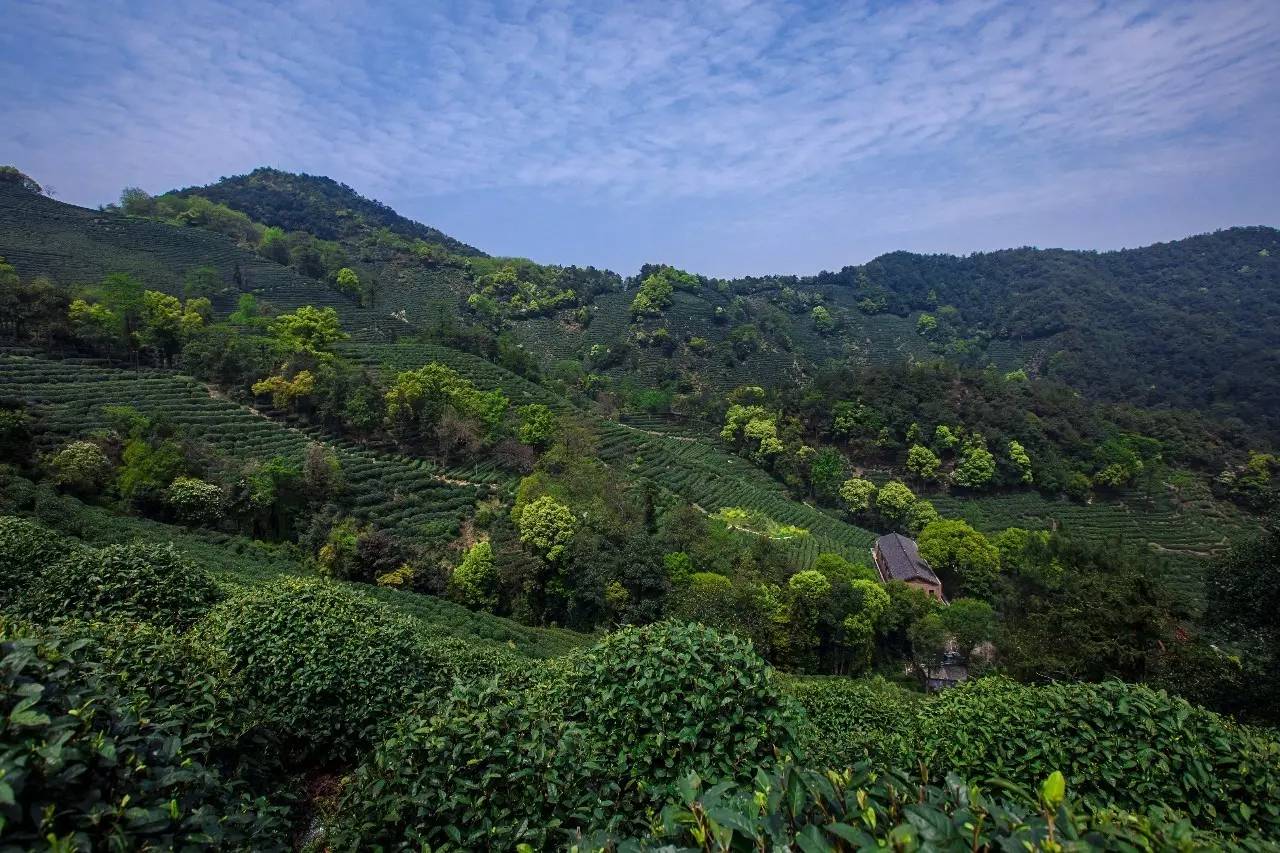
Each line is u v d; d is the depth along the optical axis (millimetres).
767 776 3732
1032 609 27078
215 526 31219
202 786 4645
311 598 10547
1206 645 18797
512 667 12570
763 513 55938
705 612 29672
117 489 29828
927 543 47969
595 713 6598
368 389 45000
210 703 6504
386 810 5539
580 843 3781
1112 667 18375
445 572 32625
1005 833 3115
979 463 61344
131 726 4324
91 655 6332
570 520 35000
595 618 33094
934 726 8609
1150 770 6277
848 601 32719
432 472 43656
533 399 61281
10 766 3172
